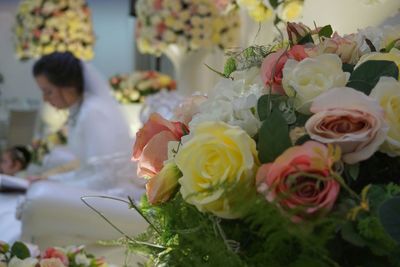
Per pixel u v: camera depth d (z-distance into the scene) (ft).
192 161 2.06
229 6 6.13
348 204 1.87
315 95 2.15
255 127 2.19
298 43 2.77
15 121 17.63
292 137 2.04
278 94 2.27
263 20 4.43
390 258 1.87
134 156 2.68
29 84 20.36
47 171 10.25
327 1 4.42
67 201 5.49
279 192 1.83
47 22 11.02
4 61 20.21
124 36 21.07
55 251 4.35
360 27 4.28
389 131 2.06
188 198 2.05
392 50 2.55
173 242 2.35
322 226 1.82
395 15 4.09
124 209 5.15
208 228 2.11
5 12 20.07
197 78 8.49
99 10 20.81
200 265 2.14
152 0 8.54
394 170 2.14
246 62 2.70
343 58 2.52
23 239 5.63
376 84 2.17
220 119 2.28
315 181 1.85
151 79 11.14
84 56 11.43
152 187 2.33
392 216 1.80
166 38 8.37
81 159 9.30
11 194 8.55
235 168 1.98
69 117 9.84
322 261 1.85
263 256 1.99
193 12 8.20
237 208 1.95
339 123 1.98
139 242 2.48
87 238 5.45
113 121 9.26
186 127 2.61
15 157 11.84
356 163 1.99
